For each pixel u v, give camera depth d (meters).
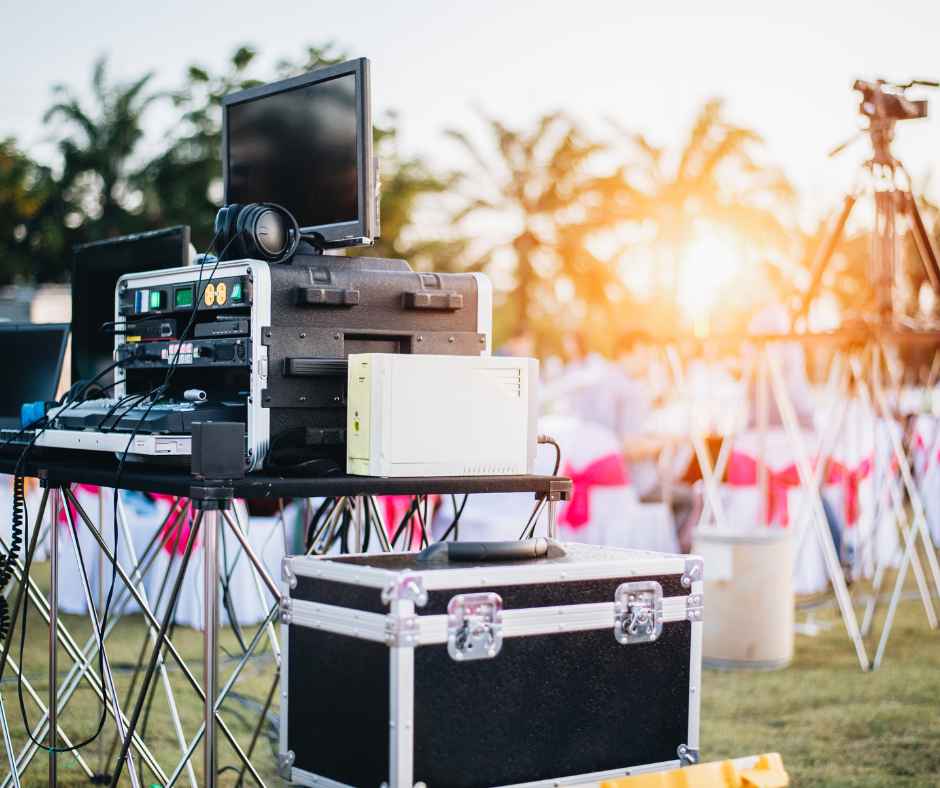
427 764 2.28
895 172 5.16
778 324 6.66
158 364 3.08
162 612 5.56
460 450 2.77
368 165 2.92
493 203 28.12
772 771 2.44
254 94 3.23
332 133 3.01
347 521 3.59
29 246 27.03
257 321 2.75
